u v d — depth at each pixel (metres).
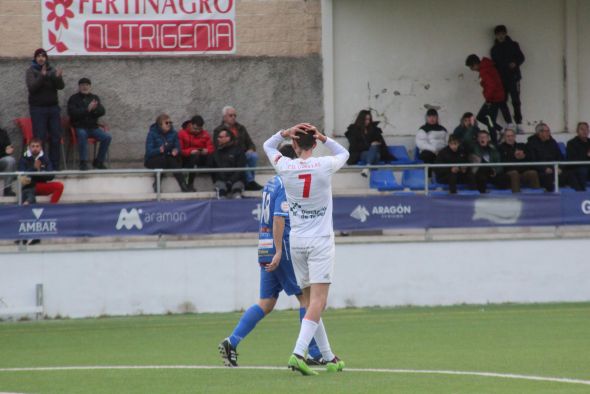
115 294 56.06
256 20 69.50
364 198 58.25
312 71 70.06
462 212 59.25
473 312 54.12
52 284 55.44
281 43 69.75
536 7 72.62
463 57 71.75
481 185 62.88
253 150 63.78
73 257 55.66
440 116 71.62
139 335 45.81
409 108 71.38
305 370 29.45
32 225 54.97
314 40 70.12
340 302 58.19
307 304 31.67
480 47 72.00
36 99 61.94
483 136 64.75
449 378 28.98
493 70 69.25
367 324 48.66
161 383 28.80
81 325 51.34
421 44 71.38
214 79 69.06
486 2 71.94
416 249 58.84
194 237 58.28
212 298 57.00
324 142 29.91
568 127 72.75
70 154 66.06
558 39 72.75
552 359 33.97
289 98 69.88
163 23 68.38
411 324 48.22
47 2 67.06
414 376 29.52
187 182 61.34
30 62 66.88
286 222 31.81
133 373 31.59
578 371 30.70
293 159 29.83
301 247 29.59
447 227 59.09
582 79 72.94
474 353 36.12
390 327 47.03
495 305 58.56
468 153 64.62
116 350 39.88
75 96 63.69
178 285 56.66
